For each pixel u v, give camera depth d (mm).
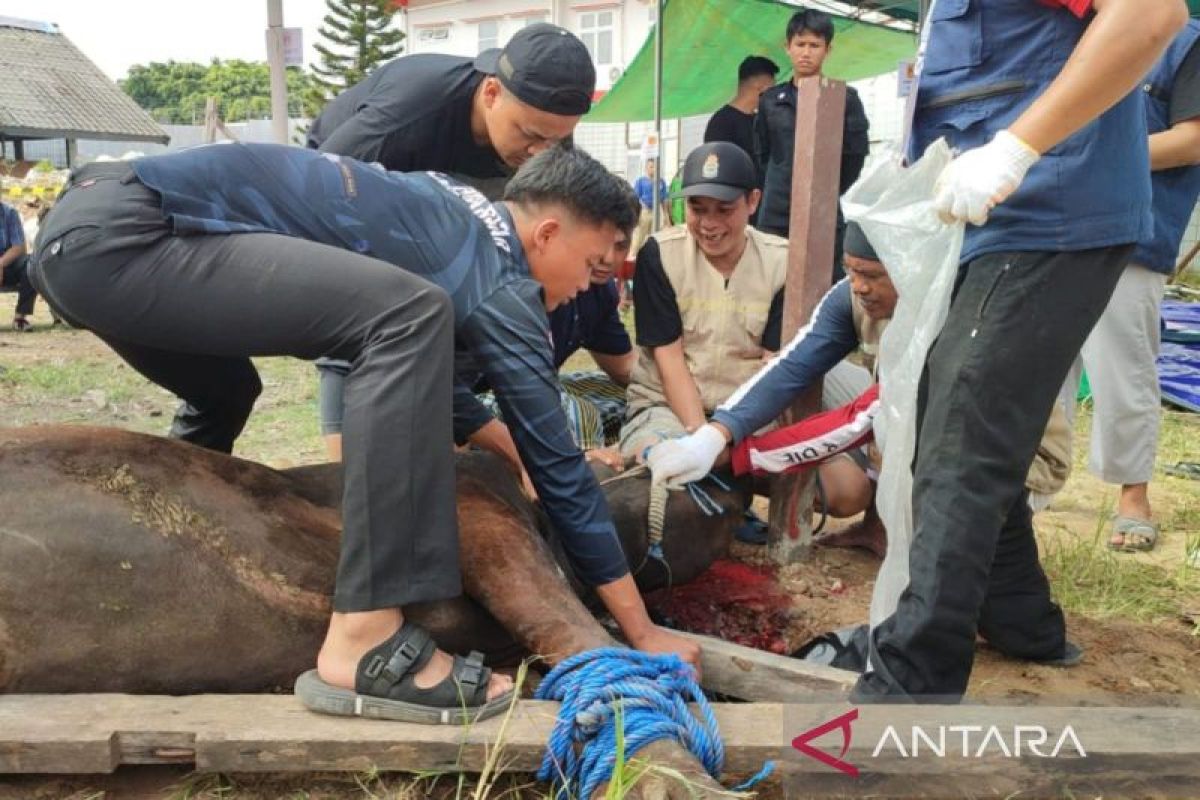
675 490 3326
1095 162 2324
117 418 6203
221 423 3273
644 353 3967
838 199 3457
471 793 2217
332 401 3842
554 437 2508
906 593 2420
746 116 7508
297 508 2691
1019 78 2408
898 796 2234
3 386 7047
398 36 36594
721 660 2656
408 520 2189
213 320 2293
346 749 2150
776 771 2324
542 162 2625
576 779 2182
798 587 3598
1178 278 11844
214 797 2209
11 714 2170
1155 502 4816
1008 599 2965
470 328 2473
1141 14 2023
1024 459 2355
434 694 2207
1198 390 6805
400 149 3574
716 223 3682
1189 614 3469
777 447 3396
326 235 2410
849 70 14531
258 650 2377
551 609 2461
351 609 2188
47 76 38781
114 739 2119
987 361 2312
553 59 3311
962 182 2160
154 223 2273
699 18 12109
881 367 2498
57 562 2229
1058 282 2328
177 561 2324
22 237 10242
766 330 3857
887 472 2469
